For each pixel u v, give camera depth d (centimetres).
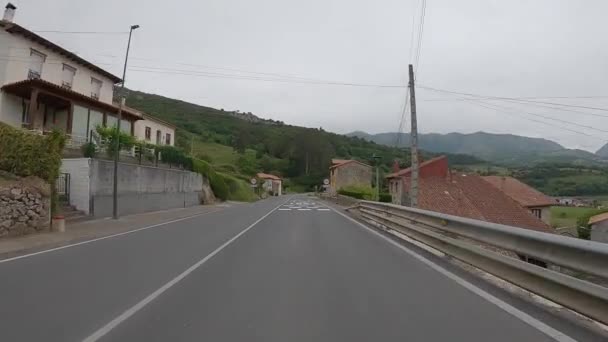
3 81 2866
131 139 2872
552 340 500
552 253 623
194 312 610
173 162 3672
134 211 2791
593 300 536
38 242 1365
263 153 13738
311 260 1045
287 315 595
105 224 2016
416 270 921
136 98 14300
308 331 530
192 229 1850
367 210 2472
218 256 1105
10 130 1723
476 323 561
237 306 640
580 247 548
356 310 620
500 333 523
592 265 536
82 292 725
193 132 12206
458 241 1018
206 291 732
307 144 13138
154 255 1123
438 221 1180
